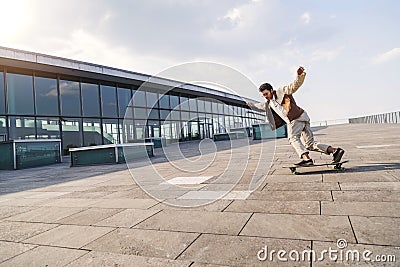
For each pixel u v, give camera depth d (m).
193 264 1.99
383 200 3.04
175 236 2.53
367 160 5.68
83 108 18.81
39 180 7.45
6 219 3.55
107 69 19.44
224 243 2.29
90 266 2.08
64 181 6.84
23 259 2.29
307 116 4.87
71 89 18.34
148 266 2.01
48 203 4.34
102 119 19.75
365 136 13.20
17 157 11.77
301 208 3.00
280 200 3.38
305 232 2.37
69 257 2.27
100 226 2.99
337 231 2.33
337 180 4.15
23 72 16.31
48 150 13.20
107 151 10.43
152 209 3.48
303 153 4.82
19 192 5.64
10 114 15.55
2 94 15.36
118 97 20.78
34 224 3.25
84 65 18.33
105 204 3.95
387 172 4.41
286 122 4.91
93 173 8.04
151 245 2.37
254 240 2.30
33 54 16.12
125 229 2.83
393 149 7.28
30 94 16.50
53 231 2.95
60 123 17.62
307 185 4.00
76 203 4.18
